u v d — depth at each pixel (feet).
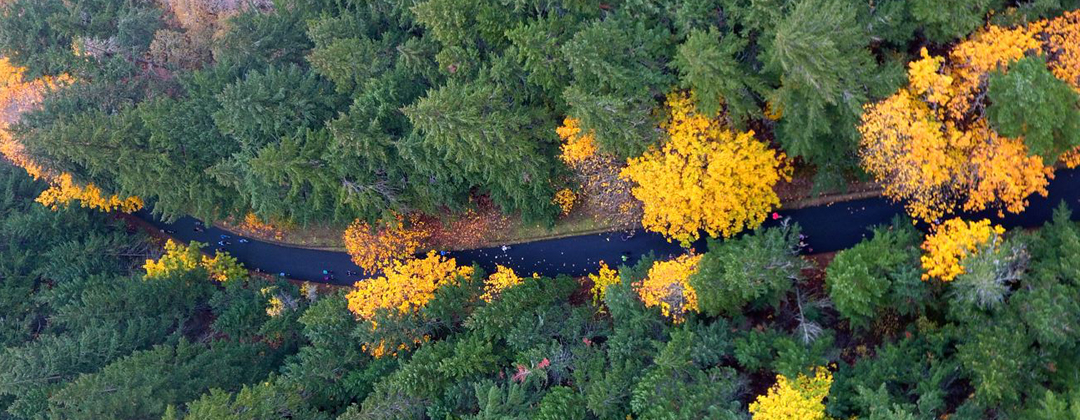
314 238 144.05
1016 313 78.38
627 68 90.63
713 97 83.82
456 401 95.40
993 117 82.33
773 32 81.76
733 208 98.58
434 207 121.49
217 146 115.03
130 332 115.24
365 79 106.01
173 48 116.98
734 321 95.96
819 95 81.71
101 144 109.29
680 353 86.12
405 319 106.83
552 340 98.58
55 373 104.78
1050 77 75.72
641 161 96.32
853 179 107.04
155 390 100.58
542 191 111.55
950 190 97.60
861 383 77.15
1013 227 99.25
